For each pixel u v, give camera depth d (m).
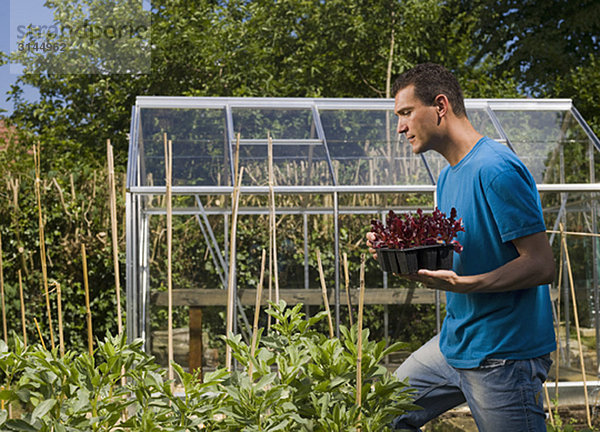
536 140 5.38
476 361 2.11
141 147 5.05
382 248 2.09
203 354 5.09
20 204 5.74
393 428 2.00
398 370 2.41
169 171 2.24
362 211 5.62
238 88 9.31
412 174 5.03
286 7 9.45
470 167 2.14
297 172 5.00
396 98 2.29
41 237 2.29
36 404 1.75
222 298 4.88
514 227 1.99
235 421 1.78
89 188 5.91
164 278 5.45
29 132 8.33
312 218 5.69
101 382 1.75
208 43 9.20
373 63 9.62
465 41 10.50
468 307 2.14
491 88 9.91
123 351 1.78
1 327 5.61
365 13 9.34
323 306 5.20
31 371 1.72
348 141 5.23
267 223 5.68
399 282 5.39
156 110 5.31
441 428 4.20
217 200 5.45
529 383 2.06
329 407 1.82
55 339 5.70
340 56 9.56
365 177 5.00
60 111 8.88
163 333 4.84
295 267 5.68
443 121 2.21
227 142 5.15
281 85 9.52
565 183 5.22
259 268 5.65
